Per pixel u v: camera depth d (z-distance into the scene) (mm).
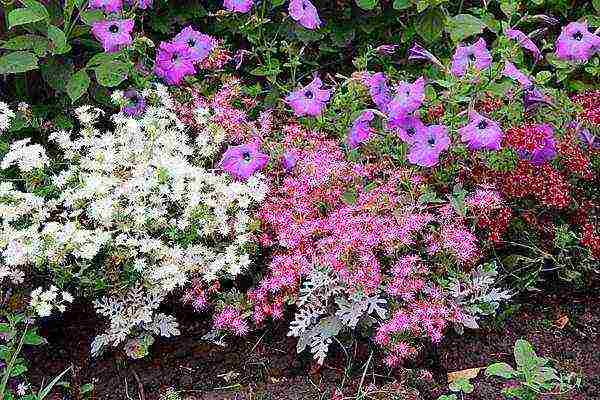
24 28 1298
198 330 1159
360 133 1224
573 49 1371
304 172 1164
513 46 1344
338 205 1150
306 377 1082
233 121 1261
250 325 1142
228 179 1208
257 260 1175
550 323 1150
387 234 1049
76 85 1263
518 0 1457
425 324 1024
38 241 1030
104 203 1052
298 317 1093
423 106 1283
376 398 1018
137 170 1128
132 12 1349
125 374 1097
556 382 1042
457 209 1103
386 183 1145
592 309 1174
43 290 1156
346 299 1076
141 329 1117
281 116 1385
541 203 1153
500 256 1210
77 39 1348
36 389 1073
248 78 1532
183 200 1122
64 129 1341
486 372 1011
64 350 1130
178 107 1324
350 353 1101
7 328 1061
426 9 1431
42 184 1228
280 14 1498
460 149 1188
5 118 1207
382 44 1545
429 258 1114
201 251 1099
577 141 1213
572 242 1194
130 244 1056
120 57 1321
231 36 1522
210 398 1055
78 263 1055
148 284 1105
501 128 1222
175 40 1373
